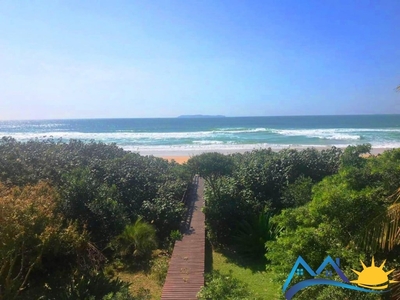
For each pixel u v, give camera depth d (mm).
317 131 63906
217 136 55219
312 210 7996
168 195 15578
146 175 16875
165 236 14094
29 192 9922
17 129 95375
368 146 17219
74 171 14266
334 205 7469
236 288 8617
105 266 11453
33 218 7832
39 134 65250
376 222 5973
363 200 7266
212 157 15961
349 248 6863
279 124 100375
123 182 15445
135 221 13453
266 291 10195
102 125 111875
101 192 13453
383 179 10062
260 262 12484
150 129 83000
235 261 12688
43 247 8555
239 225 14109
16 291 8234
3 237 6871
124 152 21906
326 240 7168
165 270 11117
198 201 17922
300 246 7176
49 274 10219
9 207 7289
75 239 9805
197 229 14219
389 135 53844
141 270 11602
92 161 16828
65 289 8930
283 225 9156
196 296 8836
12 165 13586
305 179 14617
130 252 12594
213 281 8742
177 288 9680
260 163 17062
